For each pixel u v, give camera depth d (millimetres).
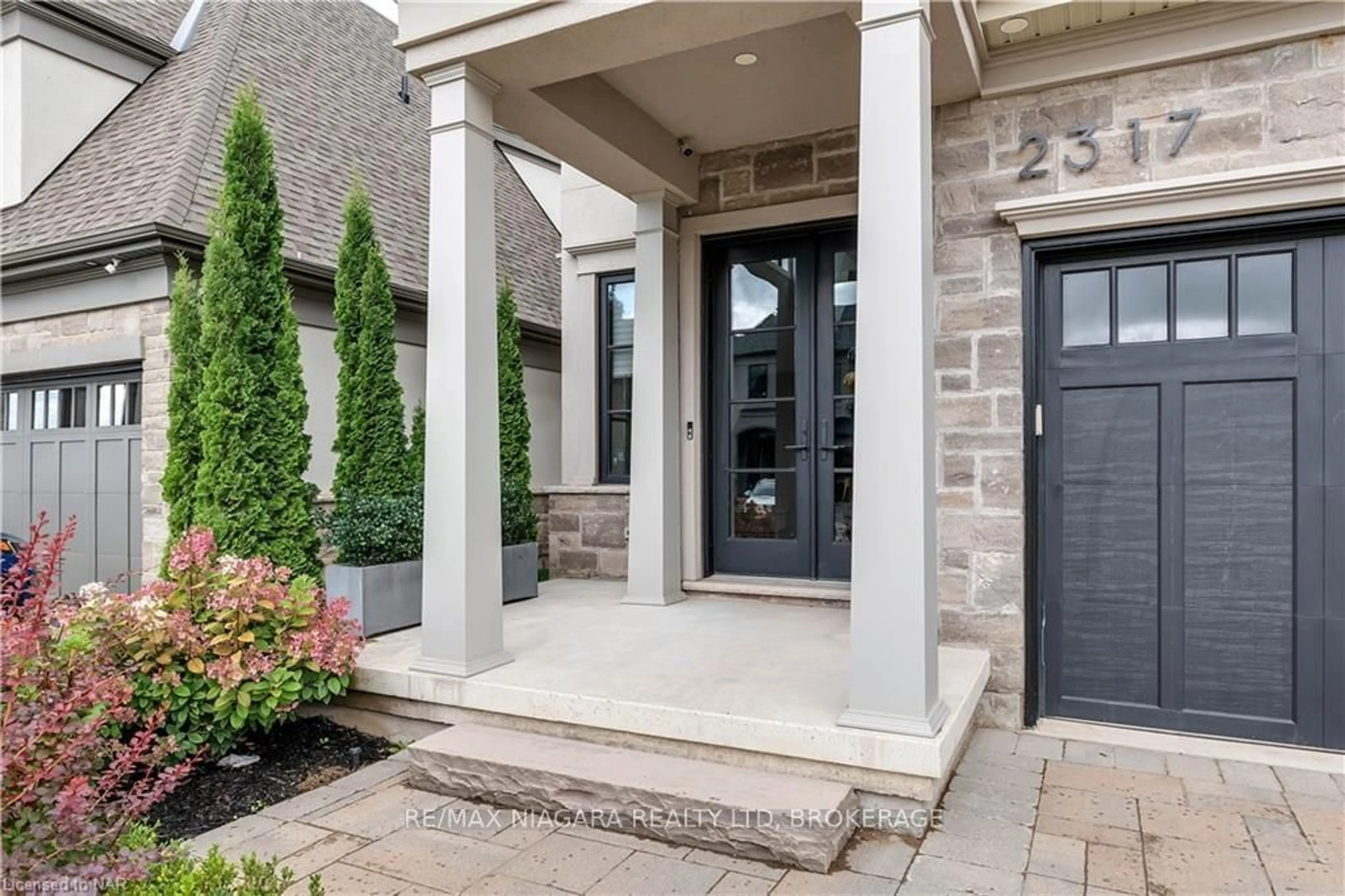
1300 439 3365
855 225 4934
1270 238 3402
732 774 2801
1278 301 3402
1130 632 3654
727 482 5367
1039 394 3768
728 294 5359
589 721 3125
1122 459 3666
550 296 8594
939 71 3512
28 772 1762
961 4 3168
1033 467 3742
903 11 2725
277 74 7660
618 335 6520
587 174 4789
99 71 7129
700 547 5254
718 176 5172
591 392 6445
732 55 3963
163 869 1826
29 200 6648
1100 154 3574
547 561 6797
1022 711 3684
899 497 2695
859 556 2748
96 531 6352
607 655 3762
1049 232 3637
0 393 6922
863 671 2742
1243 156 3340
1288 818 2760
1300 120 3258
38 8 6664
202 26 7887
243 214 4395
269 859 2555
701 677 3389
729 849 2566
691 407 5250
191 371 4832
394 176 8016
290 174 6699
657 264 5062
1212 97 3391
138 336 5863
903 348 2701
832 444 5047
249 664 3254
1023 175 3707
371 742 3609
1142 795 2949
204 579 3410
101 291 6012
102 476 6324
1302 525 3363
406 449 5797
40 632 2129
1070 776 3143
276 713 3346
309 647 3387
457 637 3479
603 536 6211
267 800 3020
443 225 3590
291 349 4539
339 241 6484
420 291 6871
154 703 3100
